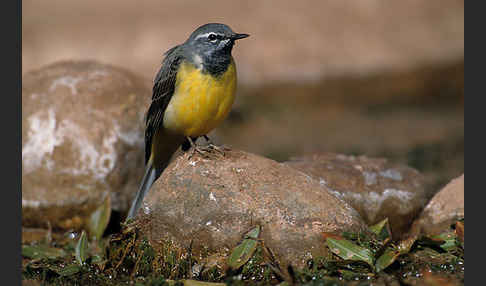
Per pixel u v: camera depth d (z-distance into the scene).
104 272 9.34
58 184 12.48
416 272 8.52
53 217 12.41
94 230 11.73
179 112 9.84
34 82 13.52
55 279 9.31
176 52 10.12
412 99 27.36
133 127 13.05
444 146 19.05
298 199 8.92
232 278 8.23
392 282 8.09
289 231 8.61
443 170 16.31
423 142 19.89
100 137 12.75
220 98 9.77
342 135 21.69
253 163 9.38
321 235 8.62
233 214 8.77
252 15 29.45
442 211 11.00
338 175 11.57
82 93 13.20
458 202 10.90
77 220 12.50
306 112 25.75
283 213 8.75
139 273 9.09
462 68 28.19
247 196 8.87
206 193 8.97
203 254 8.87
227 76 9.73
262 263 8.53
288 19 29.25
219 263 8.66
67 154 12.62
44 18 28.98
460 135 20.66
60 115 12.89
